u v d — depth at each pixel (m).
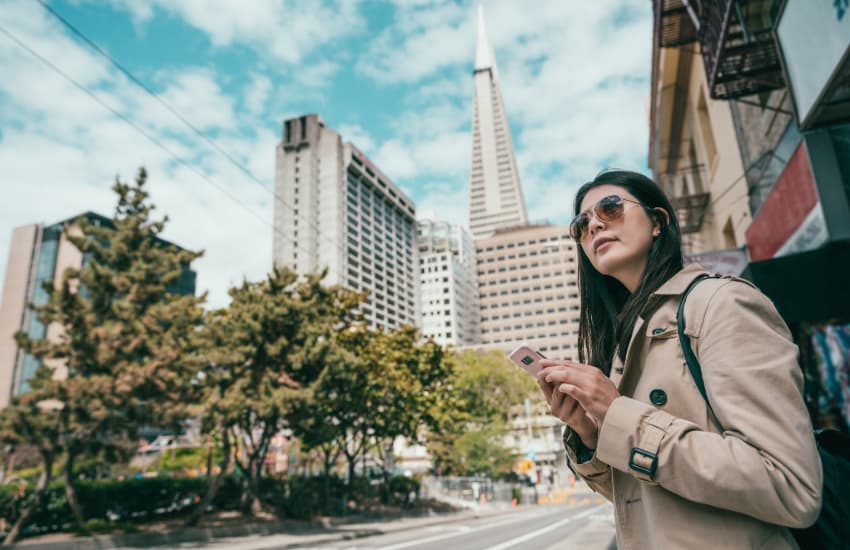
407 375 24.17
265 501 19.64
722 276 1.03
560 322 141.88
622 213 1.26
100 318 13.98
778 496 0.79
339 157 137.62
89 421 12.68
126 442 13.41
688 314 1.00
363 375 20.19
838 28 4.62
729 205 12.38
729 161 12.10
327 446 22.25
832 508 1.03
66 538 12.13
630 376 1.09
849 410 6.06
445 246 166.88
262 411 15.52
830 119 5.68
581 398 1.01
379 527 18.41
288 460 28.86
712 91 8.70
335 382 17.53
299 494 20.00
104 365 12.96
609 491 1.28
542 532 14.53
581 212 1.37
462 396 43.88
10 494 12.61
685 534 0.90
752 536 0.87
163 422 13.66
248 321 16.17
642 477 0.90
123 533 13.05
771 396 0.84
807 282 6.54
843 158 6.71
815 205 7.00
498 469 37.53
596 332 1.51
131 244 14.70
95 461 13.42
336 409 19.81
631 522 1.06
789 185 7.84
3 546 10.69
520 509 32.47
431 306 151.38
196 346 15.85
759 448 0.82
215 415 14.66
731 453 0.82
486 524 19.52
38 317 12.90
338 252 127.56
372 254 141.38
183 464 32.31
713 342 0.93
